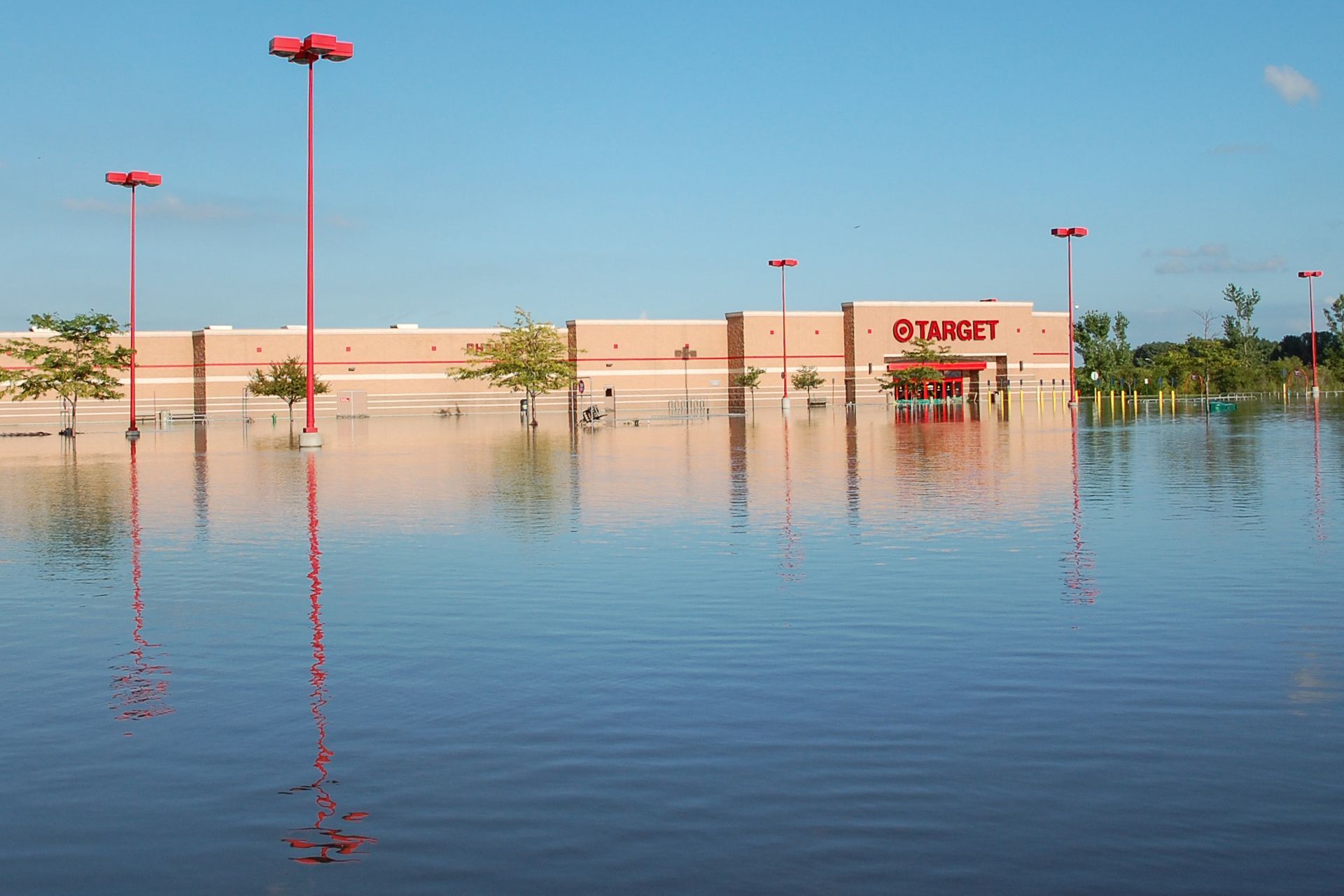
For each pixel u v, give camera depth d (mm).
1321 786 5168
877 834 4711
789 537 13695
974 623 8703
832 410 76500
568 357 85812
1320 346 127000
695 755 5723
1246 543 12500
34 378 53375
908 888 4234
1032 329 94125
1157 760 5539
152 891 4324
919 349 89000
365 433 50375
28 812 5129
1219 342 95500
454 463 27922
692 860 4500
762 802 5086
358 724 6336
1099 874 4332
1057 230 63594
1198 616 8836
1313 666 7293
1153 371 98000
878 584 10383
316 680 7348
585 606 9641
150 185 48938
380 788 5348
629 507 17203
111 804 5207
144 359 76938
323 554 12875
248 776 5543
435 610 9586
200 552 13242
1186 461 24328
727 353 89312
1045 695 6695
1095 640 8062
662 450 32406
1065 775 5355
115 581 11281
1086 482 20156
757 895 4191
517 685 7117
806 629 8602
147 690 7172
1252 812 4883
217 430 57844
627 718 6367
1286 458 24641
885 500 17594
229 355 77250
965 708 6457
